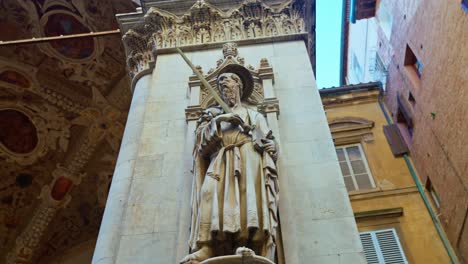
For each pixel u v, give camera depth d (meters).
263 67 7.95
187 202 5.85
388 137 16.98
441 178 13.90
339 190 5.82
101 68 17.16
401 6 17.48
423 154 15.32
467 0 11.64
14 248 18.56
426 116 15.11
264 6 9.69
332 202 5.68
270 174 5.10
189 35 9.50
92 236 19.38
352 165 16.19
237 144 5.33
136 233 5.75
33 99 17.81
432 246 13.27
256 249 4.50
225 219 4.46
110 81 17.58
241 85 6.72
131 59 10.09
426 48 14.94
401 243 13.38
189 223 5.59
